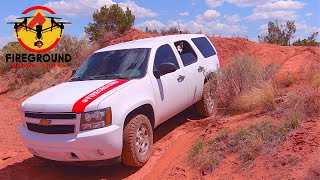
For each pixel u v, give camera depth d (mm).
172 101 6613
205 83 7773
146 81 5992
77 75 6680
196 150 5426
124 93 5465
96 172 5770
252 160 4617
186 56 7410
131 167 5781
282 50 14789
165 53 6832
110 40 18141
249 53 14578
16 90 15844
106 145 5020
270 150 4613
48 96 5613
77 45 17469
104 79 6148
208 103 7785
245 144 4945
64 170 5992
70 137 5055
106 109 5090
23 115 5566
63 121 5105
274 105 5977
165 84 6410
